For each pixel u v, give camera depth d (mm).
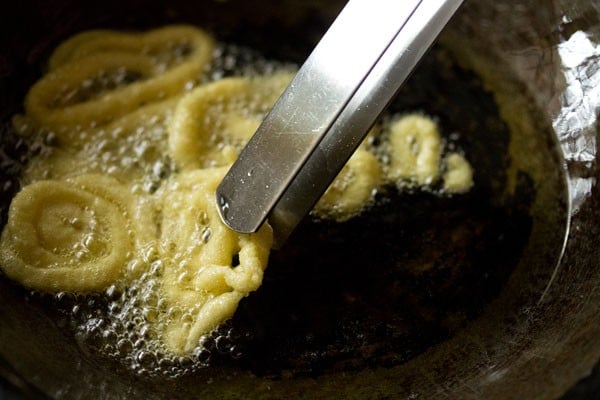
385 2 269
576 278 316
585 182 336
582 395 270
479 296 320
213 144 341
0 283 307
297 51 375
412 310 316
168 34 370
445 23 289
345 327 312
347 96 271
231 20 381
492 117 357
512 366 296
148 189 330
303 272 321
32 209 311
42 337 298
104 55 361
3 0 347
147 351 301
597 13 331
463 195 339
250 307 313
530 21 354
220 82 348
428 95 362
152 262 311
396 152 345
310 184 302
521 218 335
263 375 302
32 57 362
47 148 340
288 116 279
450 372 302
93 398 283
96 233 314
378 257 326
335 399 297
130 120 345
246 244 302
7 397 266
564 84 348
